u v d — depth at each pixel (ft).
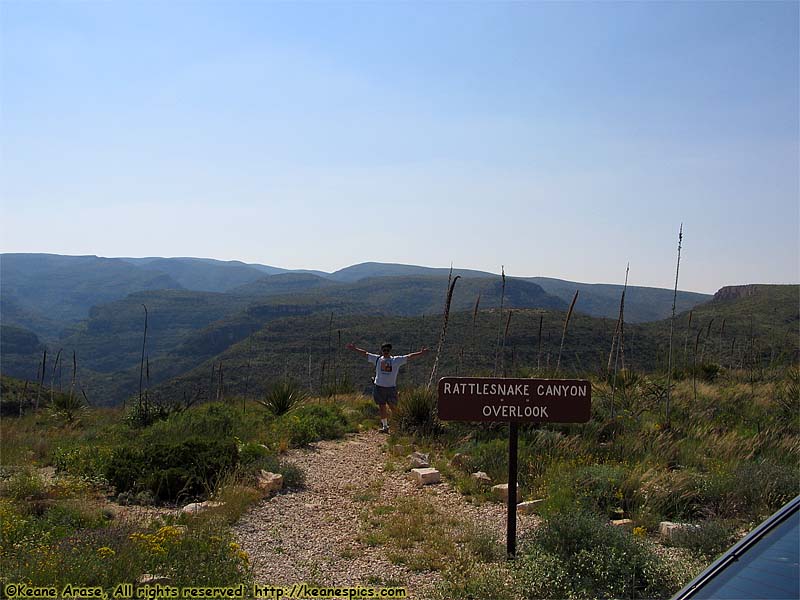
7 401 75.10
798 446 31.83
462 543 21.44
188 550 17.97
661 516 24.16
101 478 27.66
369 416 47.98
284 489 28.22
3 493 25.20
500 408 20.86
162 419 45.19
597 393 45.50
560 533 19.22
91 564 16.38
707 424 37.99
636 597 16.74
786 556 8.20
